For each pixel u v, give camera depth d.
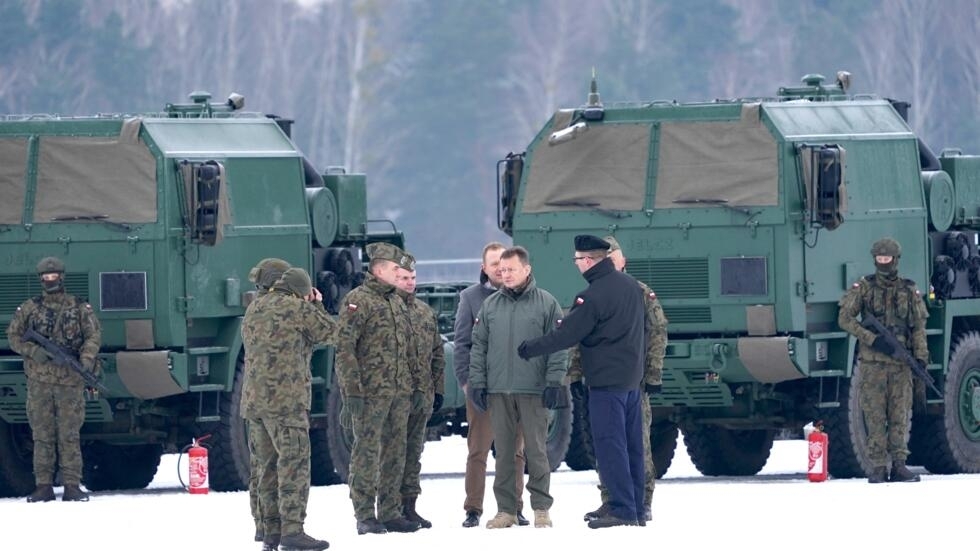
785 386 61.69
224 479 59.22
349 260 65.00
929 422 63.62
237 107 63.97
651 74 188.00
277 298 43.28
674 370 59.66
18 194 58.81
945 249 65.31
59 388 56.03
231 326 59.66
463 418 66.81
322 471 62.22
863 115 63.03
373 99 195.00
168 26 192.62
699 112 60.38
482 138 191.00
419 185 190.88
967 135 190.00
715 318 59.81
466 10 194.50
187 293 58.09
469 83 192.25
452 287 70.38
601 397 45.75
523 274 46.16
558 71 193.25
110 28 181.12
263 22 196.62
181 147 58.72
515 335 46.16
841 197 59.09
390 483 46.25
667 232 60.25
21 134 59.00
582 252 45.72
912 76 191.12
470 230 189.62
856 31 191.25
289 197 62.09
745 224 59.44
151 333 57.78
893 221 62.75
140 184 58.06
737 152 59.84
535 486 46.50
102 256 58.16
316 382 61.06
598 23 196.88
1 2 177.50
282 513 43.03
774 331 59.28
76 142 58.69
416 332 46.44
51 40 178.00
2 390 58.56
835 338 60.38
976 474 63.84
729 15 193.75
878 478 58.69
